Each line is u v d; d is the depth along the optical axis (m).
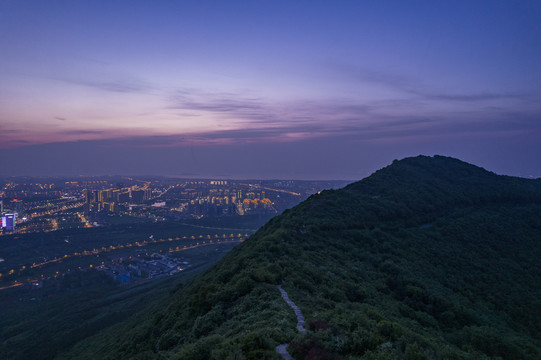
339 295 30.03
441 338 27.86
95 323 82.88
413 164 105.88
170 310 42.38
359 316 19.97
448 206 77.56
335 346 15.30
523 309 42.53
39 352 71.56
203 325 24.75
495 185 95.19
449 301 37.16
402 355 15.30
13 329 96.44
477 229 67.44
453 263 52.72
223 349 15.27
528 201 90.50
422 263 49.97
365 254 48.09
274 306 23.41
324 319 19.30
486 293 45.72
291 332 17.47
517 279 51.44
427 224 68.44
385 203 69.75
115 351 42.50
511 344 29.06
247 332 18.03
